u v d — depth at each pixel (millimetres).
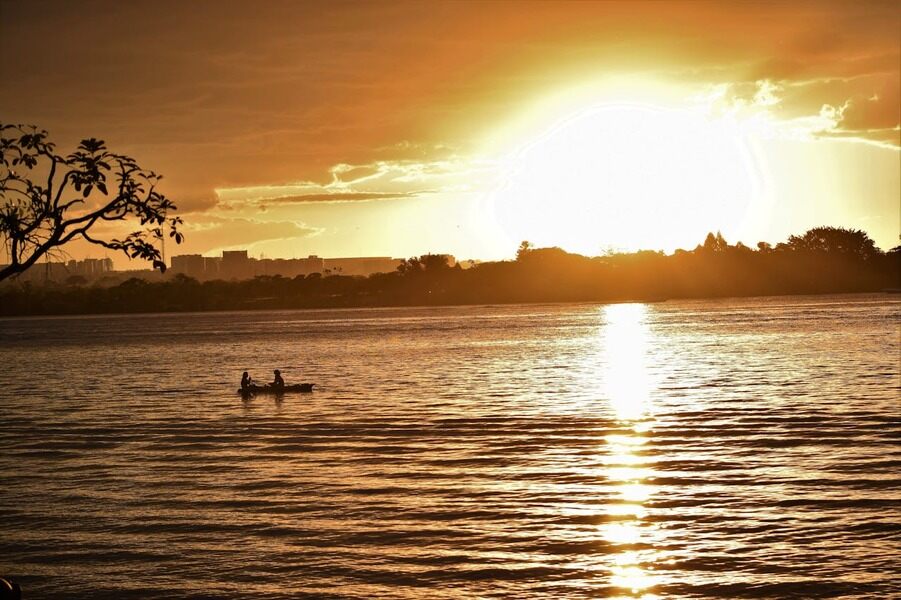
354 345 132125
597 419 46906
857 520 26016
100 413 56312
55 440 44812
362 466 35750
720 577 22172
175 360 111562
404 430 44812
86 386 77500
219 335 182375
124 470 36312
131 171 11562
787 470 32438
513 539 25359
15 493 32250
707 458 35094
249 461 37625
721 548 24094
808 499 28359
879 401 50281
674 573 22531
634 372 75375
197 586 22484
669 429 42438
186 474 35125
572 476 32656
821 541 24344
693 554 23734
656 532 25594
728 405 50625
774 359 83000
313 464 36500
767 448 36750
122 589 22422
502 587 21969
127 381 81812
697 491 29812
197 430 47062
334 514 28344
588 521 26844
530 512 27953
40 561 24516
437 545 25031
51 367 104812
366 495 30672
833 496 28625
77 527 27578
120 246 11633
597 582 22109
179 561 24281
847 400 51125
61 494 31969
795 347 97875
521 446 39219
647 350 103312
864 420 43156
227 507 29578
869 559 22938
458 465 35344
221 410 55750
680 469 33219
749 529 25547
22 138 11195
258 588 22250
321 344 138000
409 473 34062
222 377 83250
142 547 25516
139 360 113625
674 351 100000
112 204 11578
